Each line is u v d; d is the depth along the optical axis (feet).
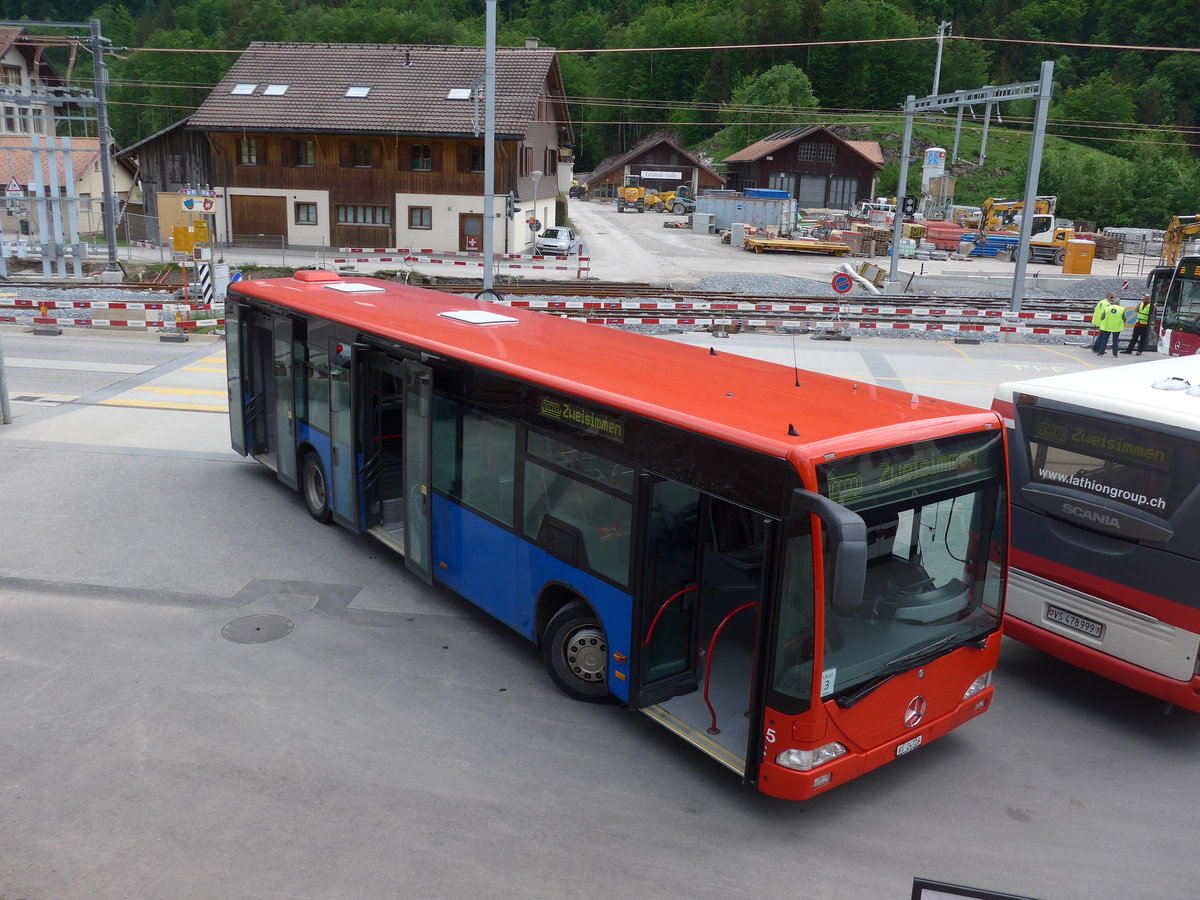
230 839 19.49
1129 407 24.06
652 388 23.56
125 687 25.21
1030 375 71.82
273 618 29.50
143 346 70.38
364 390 32.09
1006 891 18.89
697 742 21.45
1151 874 19.65
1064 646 25.86
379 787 21.39
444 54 163.02
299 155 155.12
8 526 35.88
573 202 330.13
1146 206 275.39
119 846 19.16
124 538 35.22
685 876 18.98
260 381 41.32
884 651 20.27
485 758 22.67
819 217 248.93
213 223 148.87
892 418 21.06
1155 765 23.79
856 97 468.34
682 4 530.68
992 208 200.23
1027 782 22.82
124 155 169.07
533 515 25.26
